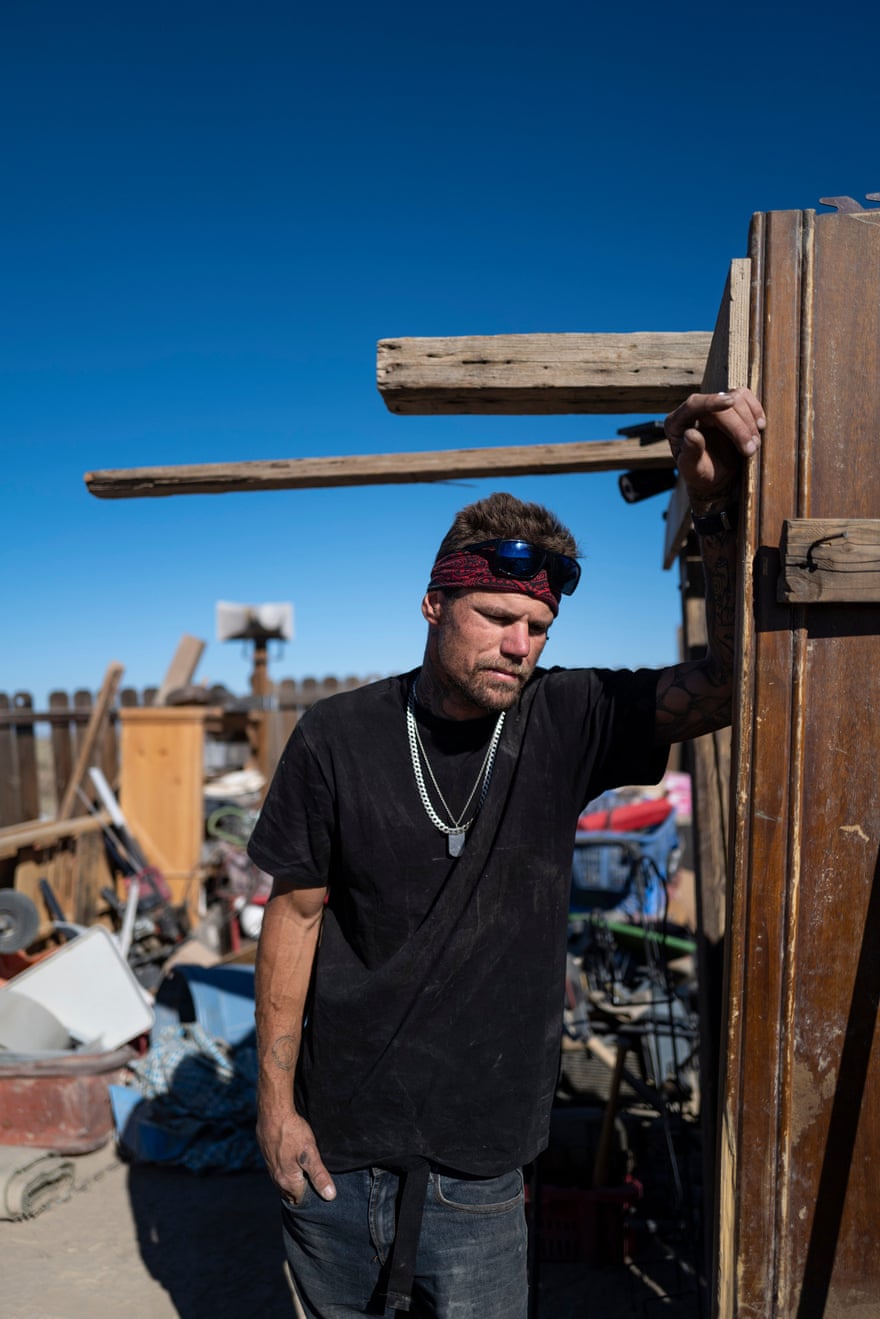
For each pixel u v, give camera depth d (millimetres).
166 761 6754
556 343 2139
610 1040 4152
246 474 3236
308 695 7875
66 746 6672
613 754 1708
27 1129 3998
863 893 1497
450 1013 1649
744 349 1522
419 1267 1670
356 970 1711
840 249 1520
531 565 1534
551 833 1702
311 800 1706
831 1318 1484
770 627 1507
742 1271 1492
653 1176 3633
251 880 6586
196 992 4438
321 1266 1737
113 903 6145
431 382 2148
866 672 1501
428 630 1709
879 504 1504
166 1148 3955
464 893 1650
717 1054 2865
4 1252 3332
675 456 1552
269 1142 1740
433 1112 1646
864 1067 1490
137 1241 3410
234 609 7777
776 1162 1493
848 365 1513
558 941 1721
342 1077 1687
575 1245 3205
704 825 3102
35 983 4598
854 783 1501
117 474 3270
